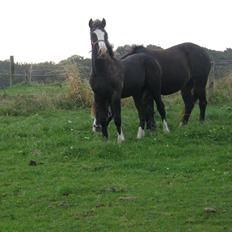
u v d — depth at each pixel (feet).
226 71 77.82
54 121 51.06
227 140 41.32
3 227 25.80
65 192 30.40
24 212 27.76
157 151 38.55
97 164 35.99
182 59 48.26
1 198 30.01
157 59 46.73
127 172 34.32
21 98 61.72
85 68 79.61
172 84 47.37
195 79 49.47
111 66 39.86
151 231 24.66
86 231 25.03
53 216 27.04
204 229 24.68
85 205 28.37
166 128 44.78
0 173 34.81
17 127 47.67
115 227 25.29
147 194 29.73
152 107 45.11
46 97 61.77
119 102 40.45
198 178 32.58
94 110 44.37
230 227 24.86
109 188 30.76
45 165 36.40
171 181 32.17
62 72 86.53
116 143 39.73
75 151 38.27
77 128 46.96
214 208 26.94
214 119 51.11
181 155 37.91
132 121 49.67
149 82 44.11
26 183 32.60
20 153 39.34
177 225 25.25
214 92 64.18
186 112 49.06
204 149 38.93
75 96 61.26
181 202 28.27
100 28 39.78
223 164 35.24
